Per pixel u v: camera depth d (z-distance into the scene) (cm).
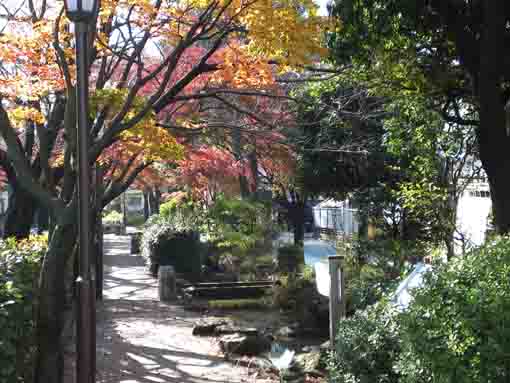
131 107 671
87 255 482
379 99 1152
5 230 988
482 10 748
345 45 832
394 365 493
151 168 1414
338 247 1351
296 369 818
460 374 389
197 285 1523
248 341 925
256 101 1086
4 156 911
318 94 1059
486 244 502
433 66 884
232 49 743
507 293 391
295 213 2128
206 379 801
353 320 603
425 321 425
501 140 719
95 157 621
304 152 1255
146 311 1303
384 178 1369
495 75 713
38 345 607
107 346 980
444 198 1003
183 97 739
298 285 1326
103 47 700
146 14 681
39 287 612
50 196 630
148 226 2334
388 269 1071
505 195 716
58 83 685
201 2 713
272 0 678
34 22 692
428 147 1015
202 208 1998
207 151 1288
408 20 805
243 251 1789
